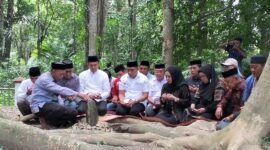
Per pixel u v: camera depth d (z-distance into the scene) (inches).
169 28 524.1
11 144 187.9
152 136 256.5
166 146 226.8
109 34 836.0
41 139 184.5
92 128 313.1
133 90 369.7
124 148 234.7
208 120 323.9
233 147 187.0
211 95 332.2
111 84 387.9
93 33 593.9
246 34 552.7
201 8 579.5
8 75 724.0
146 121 335.3
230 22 565.6
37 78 354.9
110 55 835.4
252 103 192.2
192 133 280.7
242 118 195.3
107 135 257.0
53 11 896.9
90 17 595.5
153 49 654.5
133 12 823.7
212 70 335.9
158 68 364.2
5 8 981.2
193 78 377.1
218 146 199.5
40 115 332.5
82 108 343.3
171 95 330.6
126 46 803.4
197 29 583.2
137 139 253.6
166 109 336.8
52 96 337.7
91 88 366.0
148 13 685.9
